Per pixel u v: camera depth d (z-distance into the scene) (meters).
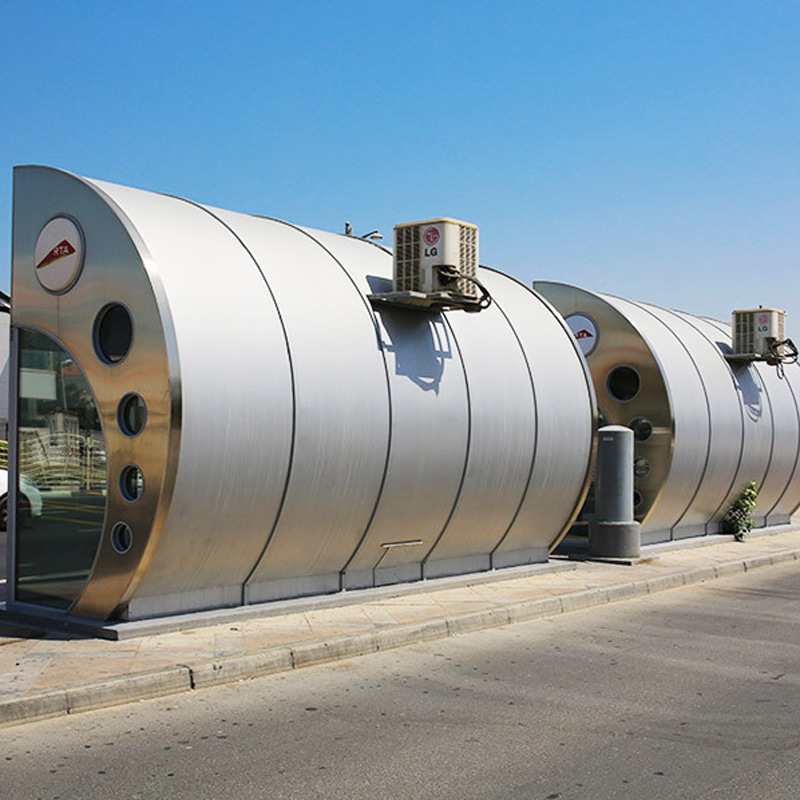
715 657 9.53
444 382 11.67
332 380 10.23
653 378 16.59
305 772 5.96
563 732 6.93
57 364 9.85
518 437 12.63
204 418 8.94
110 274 9.31
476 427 11.98
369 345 10.88
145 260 8.99
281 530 9.96
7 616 9.86
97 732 6.66
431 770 6.05
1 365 17.36
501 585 12.73
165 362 8.72
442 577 12.54
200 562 9.42
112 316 9.35
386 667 8.75
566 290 17.62
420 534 11.76
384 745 6.53
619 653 9.62
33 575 10.00
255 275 10.12
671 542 17.67
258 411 9.41
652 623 11.27
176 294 9.09
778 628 11.12
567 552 16.19
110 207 9.34
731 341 19.86
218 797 5.52
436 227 11.09
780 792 5.75
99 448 9.30
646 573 14.29
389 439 10.80
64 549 9.63
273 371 9.66
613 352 17.05
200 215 10.52
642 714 7.44
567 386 13.73
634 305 18.48
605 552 15.42
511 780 5.89
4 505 19.48
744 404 18.81
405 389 11.09
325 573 11.01
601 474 15.77
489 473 12.26
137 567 8.84
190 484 8.89
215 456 9.05
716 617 11.76
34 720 6.89
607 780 5.92
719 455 17.80
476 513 12.37
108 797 5.48
